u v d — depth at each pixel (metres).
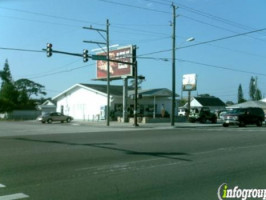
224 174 9.83
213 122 48.00
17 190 7.96
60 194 7.61
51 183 8.64
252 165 11.26
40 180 8.96
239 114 36.06
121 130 29.98
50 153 13.70
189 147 15.85
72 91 61.69
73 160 12.02
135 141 18.53
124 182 8.76
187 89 54.75
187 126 37.94
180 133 25.03
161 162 11.72
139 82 60.34
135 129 32.06
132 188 8.16
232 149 15.21
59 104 65.38
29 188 8.14
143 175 9.61
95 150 14.62
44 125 41.12
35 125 41.19
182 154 13.59
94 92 56.16
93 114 56.41
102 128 34.09
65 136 22.19
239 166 11.06
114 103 53.97
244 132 25.84
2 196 7.46
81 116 59.22
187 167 10.84
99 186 8.34
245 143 17.59
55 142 18.03
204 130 29.20
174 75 39.22
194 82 53.75
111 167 10.77
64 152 13.98
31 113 85.12
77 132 26.77
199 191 7.96
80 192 7.78
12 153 13.70
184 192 7.85
